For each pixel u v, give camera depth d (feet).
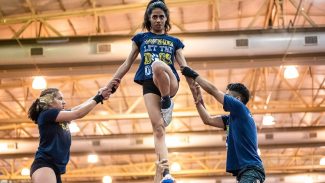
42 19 52.65
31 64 45.55
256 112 68.80
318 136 76.13
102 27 59.47
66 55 44.96
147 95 20.34
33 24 57.16
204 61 46.50
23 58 45.16
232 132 20.76
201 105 22.93
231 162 20.65
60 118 20.65
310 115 87.30
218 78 75.15
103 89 21.12
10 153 77.36
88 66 46.24
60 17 53.36
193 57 44.98
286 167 97.30
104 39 45.14
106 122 86.63
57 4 54.08
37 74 47.83
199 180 101.60
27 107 79.66
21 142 76.69
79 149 76.48
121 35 45.14
